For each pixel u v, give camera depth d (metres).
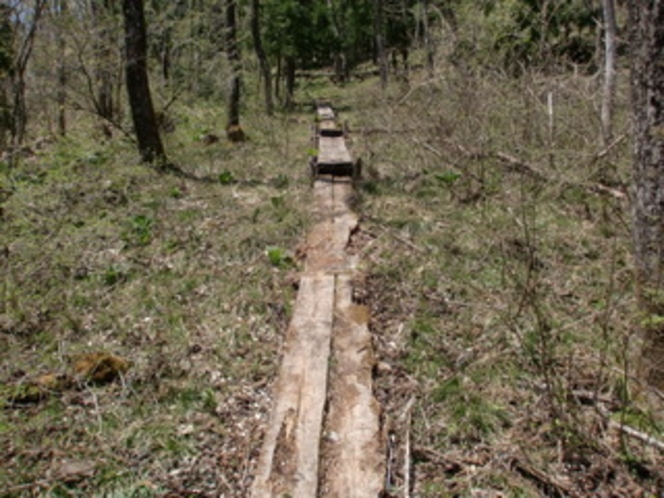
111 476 2.81
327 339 3.75
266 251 5.41
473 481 2.80
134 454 2.96
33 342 3.96
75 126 9.77
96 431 3.11
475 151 6.80
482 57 8.22
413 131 8.76
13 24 8.42
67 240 5.42
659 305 3.02
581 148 6.38
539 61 7.55
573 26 11.62
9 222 5.45
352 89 23.64
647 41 2.80
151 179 7.70
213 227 5.98
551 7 9.47
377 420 3.07
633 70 2.93
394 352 3.81
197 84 12.06
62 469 2.84
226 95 11.66
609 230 5.13
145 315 4.32
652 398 3.15
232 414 3.26
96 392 3.40
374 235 5.74
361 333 3.86
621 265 4.57
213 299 4.51
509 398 3.31
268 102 16.47
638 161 2.99
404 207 6.47
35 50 9.03
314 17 21.47
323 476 2.73
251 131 12.75
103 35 9.42
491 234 5.18
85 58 9.30
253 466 2.88
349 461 2.82
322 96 24.56
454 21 11.42
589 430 2.99
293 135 12.57
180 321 4.20
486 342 3.83
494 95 7.29
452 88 8.01
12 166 6.85
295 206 6.57
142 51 8.13
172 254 5.36
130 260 5.20
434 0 14.07
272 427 2.99
